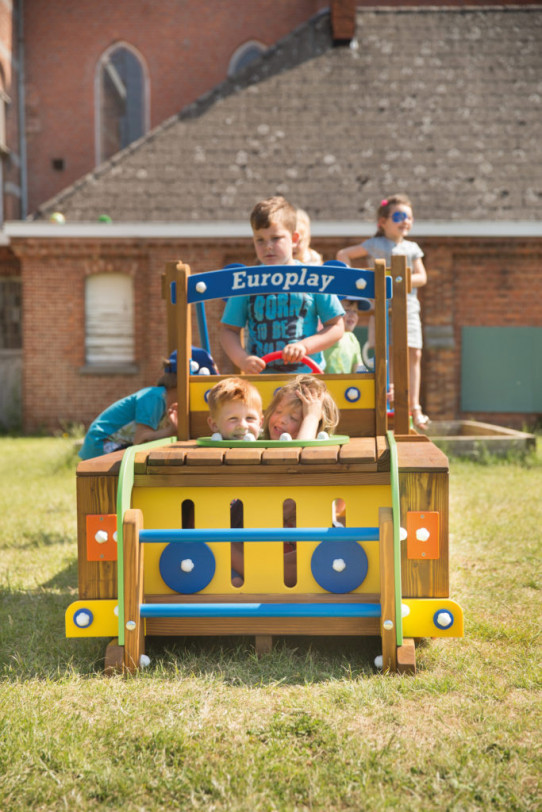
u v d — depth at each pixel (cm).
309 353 376
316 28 1648
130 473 282
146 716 232
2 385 1600
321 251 1366
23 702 244
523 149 1476
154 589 287
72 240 1391
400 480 278
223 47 2083
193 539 270
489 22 1661
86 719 232
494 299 1380
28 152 2052
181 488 288
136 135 2084
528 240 1358
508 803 183
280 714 232
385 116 1525
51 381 1428
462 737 214
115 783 194
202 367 409
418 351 620
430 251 1358
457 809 181
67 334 1427
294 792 190
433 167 1454
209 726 224
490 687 251
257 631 281
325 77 1578
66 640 309
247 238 1374
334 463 278
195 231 1370
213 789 191
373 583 281
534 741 213
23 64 2047
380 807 182
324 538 267
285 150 1486
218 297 341
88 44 2062
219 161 1477
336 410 335
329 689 252
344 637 312
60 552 475
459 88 1562
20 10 2045
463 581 386
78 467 287
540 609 338
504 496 620
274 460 279
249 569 285
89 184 1458
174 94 2084
